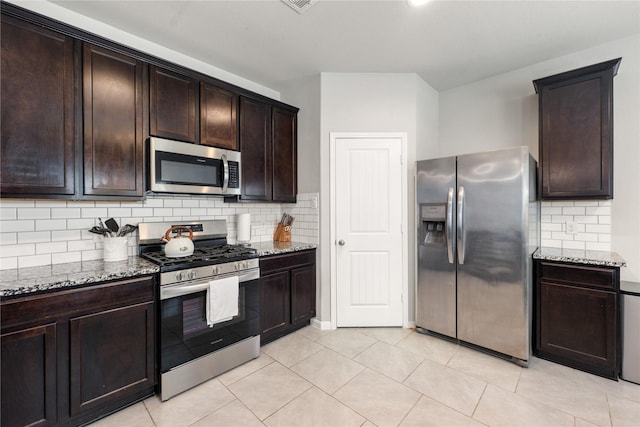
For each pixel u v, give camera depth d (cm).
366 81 300
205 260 212
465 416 173
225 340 223
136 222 239
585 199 234
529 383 205
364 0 193
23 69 164
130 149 206
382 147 300
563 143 241
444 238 268
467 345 260
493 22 218
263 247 283
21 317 144
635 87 236
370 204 301
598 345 210
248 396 194
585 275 215
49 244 199
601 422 166
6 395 141
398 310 302
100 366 169
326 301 302
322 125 301
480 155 244
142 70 212
